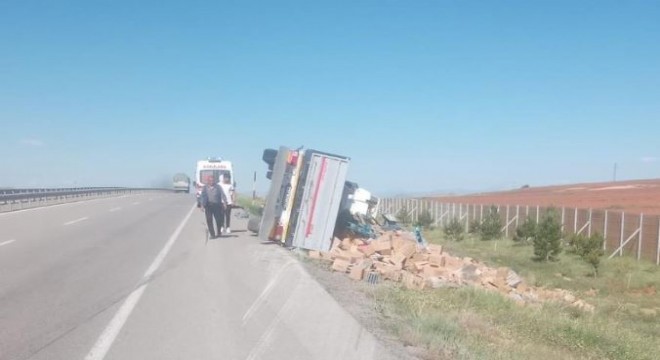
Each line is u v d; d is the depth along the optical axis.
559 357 10.14
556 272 27.23
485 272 19.53
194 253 18.27
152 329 9.17
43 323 9.39
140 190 83.56
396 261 18.64
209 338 8.72
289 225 20.34
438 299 13.31
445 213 48.34
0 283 12.62
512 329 11.60
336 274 15.98
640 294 23.03
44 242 19.97
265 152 23.59
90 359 7.62
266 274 14.52
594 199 66.00
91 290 12.16
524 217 39.19
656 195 66.12
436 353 8.34
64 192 46.59
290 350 8.16
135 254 17.72
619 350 12.16
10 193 36.44
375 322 9.98
